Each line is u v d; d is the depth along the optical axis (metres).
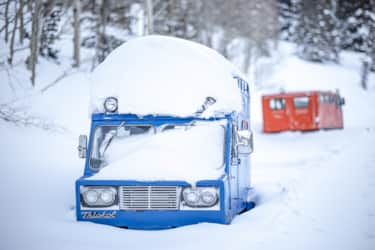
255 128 27.28
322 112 24.84
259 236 6.51
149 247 6.08
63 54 24.30
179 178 6.77
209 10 45.28
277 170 14.45
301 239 6.42
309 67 58.72
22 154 11.21
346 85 51.94
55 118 15.01
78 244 6.21
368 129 23.77
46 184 9.69
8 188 8.97
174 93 7.48
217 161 7.14
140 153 7.17
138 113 7.42
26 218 7.56
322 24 65.69
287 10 76.94
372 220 7.43
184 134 7.33
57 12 22.14
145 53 7.74
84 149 7.44
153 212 6.80
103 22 25.59
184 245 6.11
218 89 7.54
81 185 6.89
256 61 53.06
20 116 13.96
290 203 8.69
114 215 6.87
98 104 7.56
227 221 6.94
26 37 22.11
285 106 24.67
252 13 52.97
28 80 17.28
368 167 12.47
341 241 6.35
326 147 18.70
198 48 7.88
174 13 36.19
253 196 10.77
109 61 7.79
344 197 9.09
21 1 18.19
